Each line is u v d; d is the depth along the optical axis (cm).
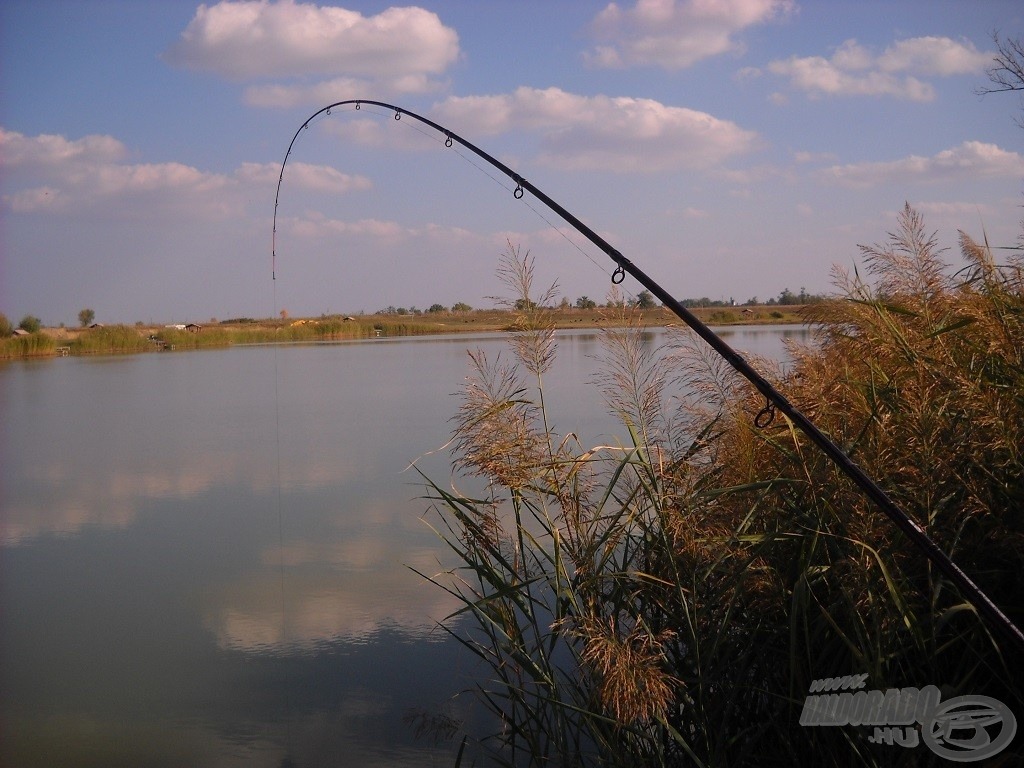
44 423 1633
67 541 819
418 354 3434
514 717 387
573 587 370
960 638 315
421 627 575
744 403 407
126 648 560
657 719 313
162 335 5066
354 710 464
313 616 598
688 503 356
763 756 339
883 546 321
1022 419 336
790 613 335
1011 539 310
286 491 985
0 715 473
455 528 786
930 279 412
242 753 423
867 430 360
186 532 834
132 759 421
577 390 1562
